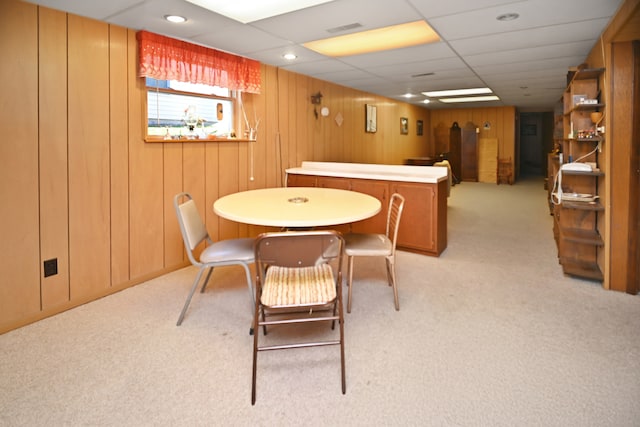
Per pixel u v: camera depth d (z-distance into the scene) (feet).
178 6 8.75
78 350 7.39
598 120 10.52
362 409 5.74
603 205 10.43
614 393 6.02
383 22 10.11
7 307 8.16
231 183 13.85
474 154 35.70
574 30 10.89
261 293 6.49
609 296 9.76
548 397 5.95
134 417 5.59
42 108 8.52
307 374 6.61
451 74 17.76
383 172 15.30
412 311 8.98
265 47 12.47
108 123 9.87
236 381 6.44
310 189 11.92
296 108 17.12
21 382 6.39
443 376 6.51
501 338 7.73
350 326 8.28
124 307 9.34
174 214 11.84
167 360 7.06
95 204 9.72
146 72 10.41
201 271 8.35
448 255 13.44
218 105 13.60
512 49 13.11
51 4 8.38
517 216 20.30
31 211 8.47
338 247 6.19
